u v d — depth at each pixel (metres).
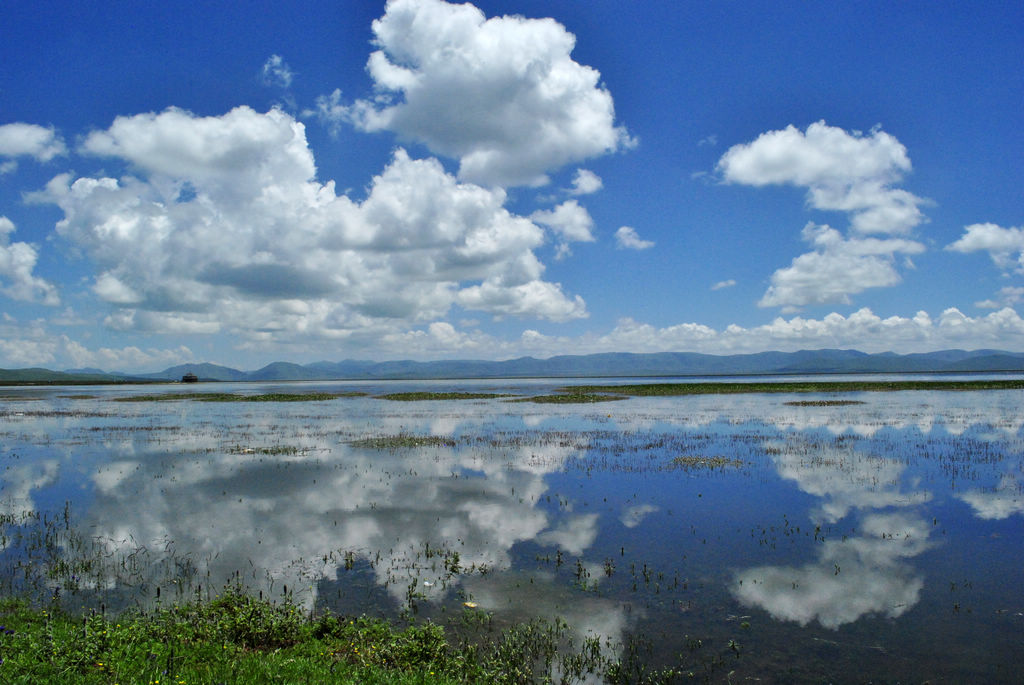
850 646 10.02
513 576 12.98
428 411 55.38
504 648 9.70
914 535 15.68
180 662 8.34
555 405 62.19
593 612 11.29
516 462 25.92
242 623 9.81
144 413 55.16
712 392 84.62
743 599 11.84
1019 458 26.34
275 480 22.28
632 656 9.70
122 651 8.52
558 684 8.88
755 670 9.29
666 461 26.03
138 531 16.14
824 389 89.69
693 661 9.55
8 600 11.34
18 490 21.08
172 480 22.44
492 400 73.81
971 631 10.52
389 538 15.50
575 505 18.67
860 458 26.50
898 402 60.84
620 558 14.05
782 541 15.22
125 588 12.31
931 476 22.72
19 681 7.16
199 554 14.31
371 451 29.16
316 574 13.09
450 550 14.59
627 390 94.75
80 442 33.50
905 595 12.02
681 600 11.80
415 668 8.82
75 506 18.77
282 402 73.44
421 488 20.95
